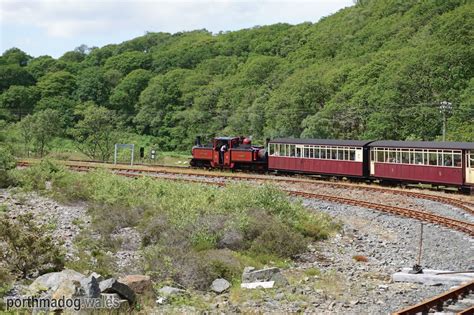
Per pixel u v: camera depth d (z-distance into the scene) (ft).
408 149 124.36
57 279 47.19
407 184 129.70
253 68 309.42
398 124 203.21
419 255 61.82
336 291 50.42
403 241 74.49
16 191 100.27
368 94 217.15
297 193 110.11
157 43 525.34
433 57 215.72
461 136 180.75
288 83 263.08
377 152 131.64
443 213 91.71
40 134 231.91
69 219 79.05
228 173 153.48
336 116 215.31
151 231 69.26
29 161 166.50
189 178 135.23
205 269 54.80
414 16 306.14
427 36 262.26
